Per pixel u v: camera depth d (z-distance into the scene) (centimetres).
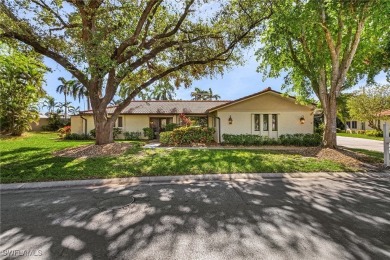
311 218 368
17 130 1962
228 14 999
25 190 546
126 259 260
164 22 1123
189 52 1085
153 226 343
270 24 994
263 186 563
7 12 833
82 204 443
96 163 768
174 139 1529
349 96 2711
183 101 2438
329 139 1033
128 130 2209
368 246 286
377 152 1132
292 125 1627
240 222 354
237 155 929
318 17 873
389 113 2500
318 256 265
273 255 266
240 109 1630
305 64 1138
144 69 1318
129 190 536
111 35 902
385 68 1134
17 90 1927
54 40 947
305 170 706
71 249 282
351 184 578
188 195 494
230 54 1127
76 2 888
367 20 916
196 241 299
